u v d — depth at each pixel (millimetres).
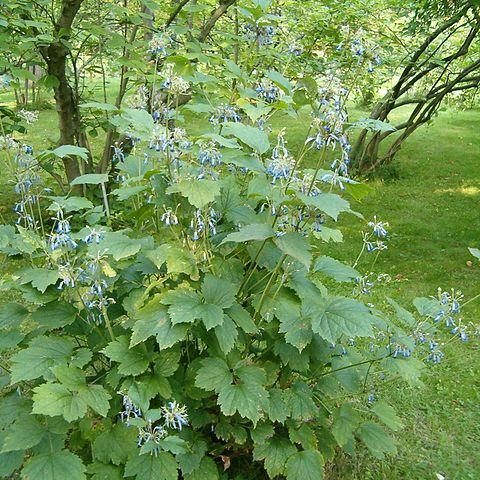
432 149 11766
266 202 2891
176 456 2566
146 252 2561
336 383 2961
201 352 2934
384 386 3994
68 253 2846
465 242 6859
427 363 4258
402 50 8805
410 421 3740
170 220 2654
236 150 2764
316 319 2451
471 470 3342
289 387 2885
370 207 8125
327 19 7012
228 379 2488
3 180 7871
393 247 6680
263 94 3102
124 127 3209
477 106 16562
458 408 3887
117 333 2826
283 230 2480
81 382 2287
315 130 2426
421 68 8398
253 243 2814
